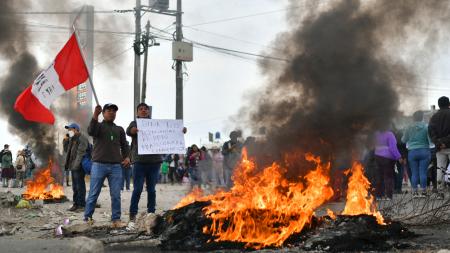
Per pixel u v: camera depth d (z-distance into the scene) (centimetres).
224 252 536
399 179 1212
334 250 525
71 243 576
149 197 832
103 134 780
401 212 800
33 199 1213
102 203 1194
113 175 779
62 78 835
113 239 616
